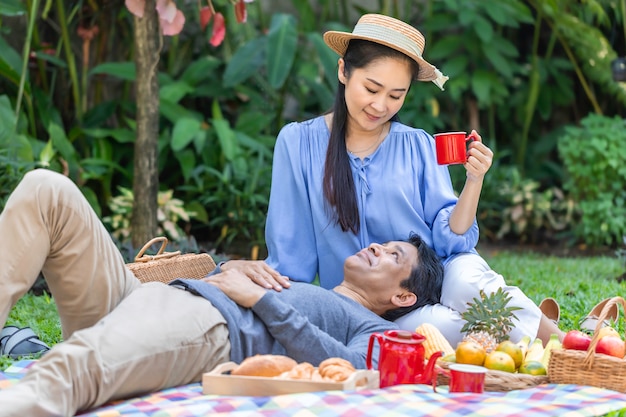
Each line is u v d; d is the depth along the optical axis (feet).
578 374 13.01
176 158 32.99
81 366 11.44
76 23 31.83
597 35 36.27
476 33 38.29
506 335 14.12
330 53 32.89
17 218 12.44
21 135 26.76
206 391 12.35
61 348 11.48
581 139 35.12
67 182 12.81
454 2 36.94
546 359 13.78
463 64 37.63
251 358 12.46
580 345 13.25
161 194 28.94
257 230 30.94
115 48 33.47
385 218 15.78
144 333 12.22
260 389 12.17
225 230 30.89
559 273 26.40
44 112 30.04
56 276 13.03
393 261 14.67
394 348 12.79
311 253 16.03
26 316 18.86
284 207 16.02
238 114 35.70
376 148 16.05
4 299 12.26
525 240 35.96
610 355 13.00
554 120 41.19
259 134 34.60
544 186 39.58
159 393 12.48
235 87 34.04
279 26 32.30
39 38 31.58
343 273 15.83
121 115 32.86
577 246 34.96
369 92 15.10
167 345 12.40
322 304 14.06
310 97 37.24
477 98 39.65
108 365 11.69
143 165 24.89
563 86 38.78
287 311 13.34
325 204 15.72
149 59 24.71
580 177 34.53
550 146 39.06
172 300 13.03
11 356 14.84
